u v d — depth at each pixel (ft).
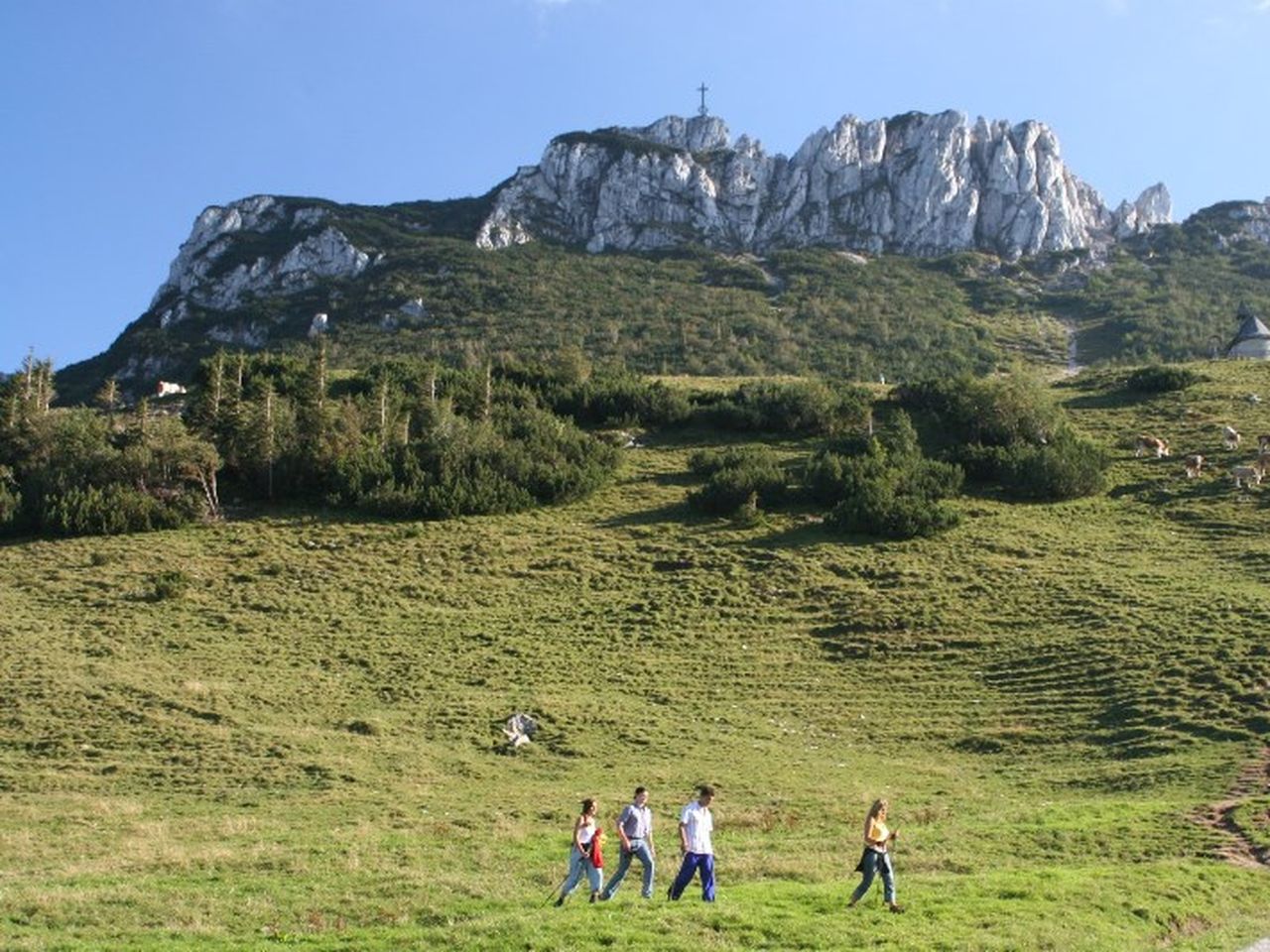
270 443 276.00
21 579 218.79
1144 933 77.20
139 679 171.63
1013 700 166.30
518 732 158.30
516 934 70.90
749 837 111.65
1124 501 260.01
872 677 179.32
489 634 197.06
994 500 266.77
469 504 262.06
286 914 82.33
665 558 233.35
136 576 221.25
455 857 102.01
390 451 285.43
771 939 71.00
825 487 262.26
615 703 170.09
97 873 97.30
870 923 74.43
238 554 235.40
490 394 334.44
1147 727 150.30
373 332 652.89
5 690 165.07
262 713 162.81
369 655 187.32
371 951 69.87
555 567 230.27
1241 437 295.89
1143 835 106.52
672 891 79.87
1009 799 129.90
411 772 144.05
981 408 308.60
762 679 180.04
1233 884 90.84
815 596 211.61
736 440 322.55
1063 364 643.45
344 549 239.09
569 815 123.65
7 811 124.36
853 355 615.57
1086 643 180.14
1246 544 223.10
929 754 152.56
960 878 88.53
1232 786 124.88
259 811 127.75
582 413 341.62
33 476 263.70
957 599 204.85
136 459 264.72
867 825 79.25
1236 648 169.27
